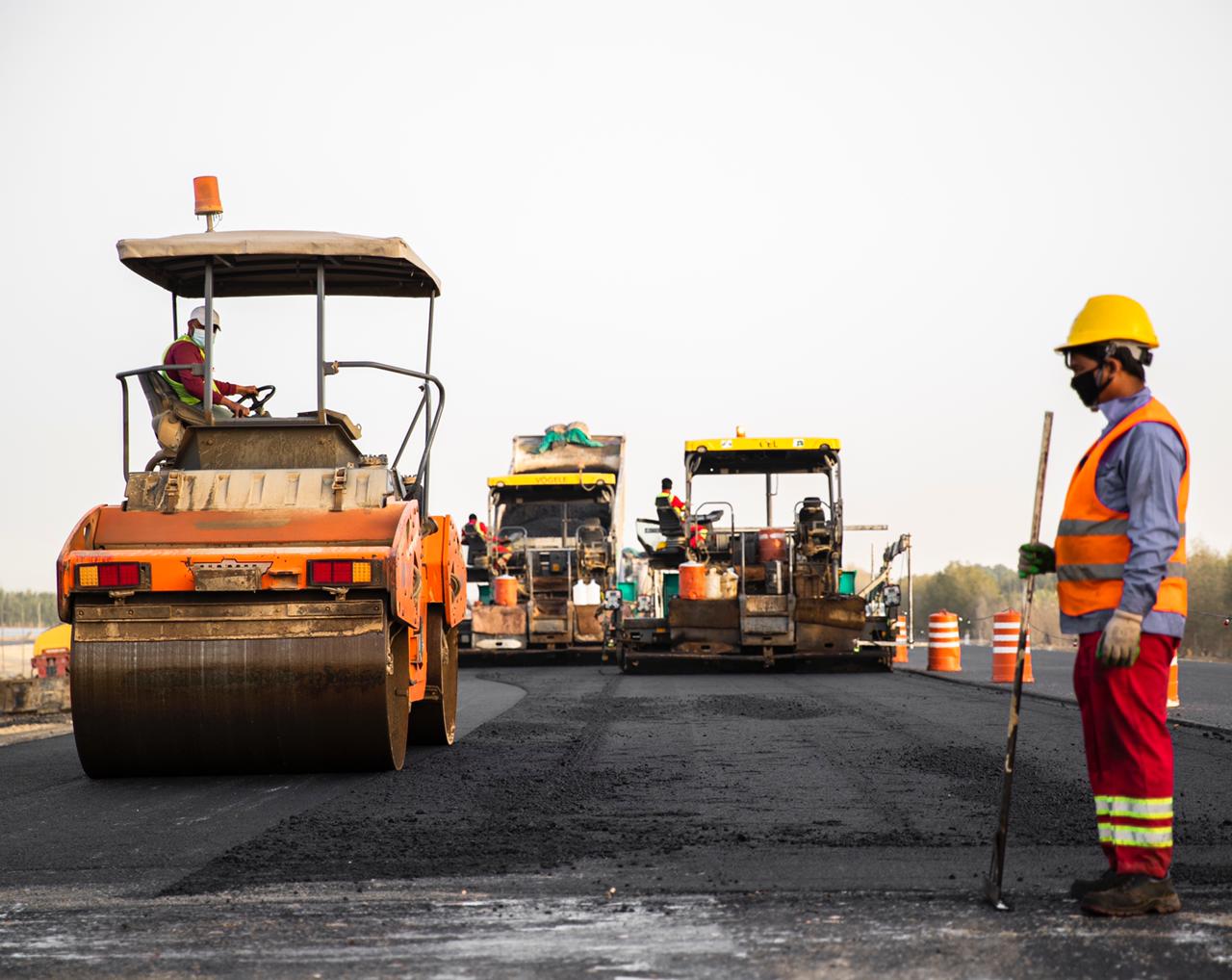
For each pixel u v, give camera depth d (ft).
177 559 35.17
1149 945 16.06
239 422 40.06
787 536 111.14
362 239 41.57
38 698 83.05
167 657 35.70
